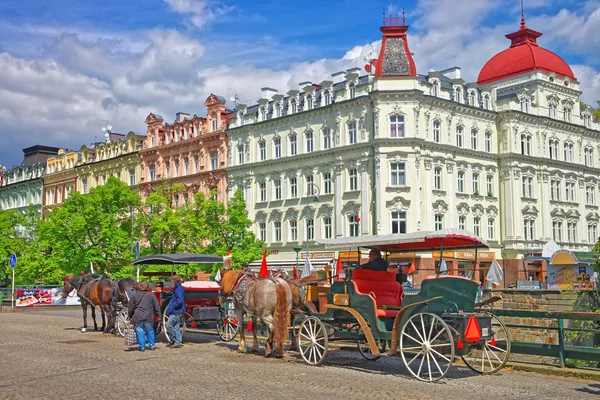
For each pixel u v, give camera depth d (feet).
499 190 201.87
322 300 62.59
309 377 49.19
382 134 174.81
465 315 47.52
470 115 195.21
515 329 77.36
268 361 58.75
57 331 92.63
